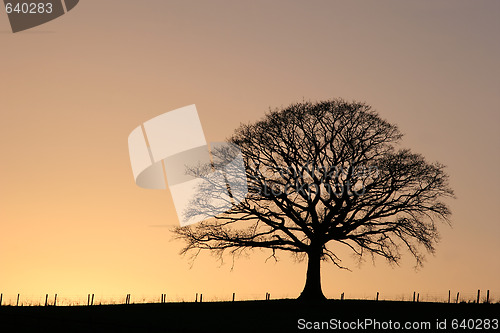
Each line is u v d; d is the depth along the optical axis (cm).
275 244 5366
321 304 5225
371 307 5072
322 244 5328
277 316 4484
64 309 5091
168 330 3516
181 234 5472
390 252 5378
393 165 5175
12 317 4206
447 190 5338
